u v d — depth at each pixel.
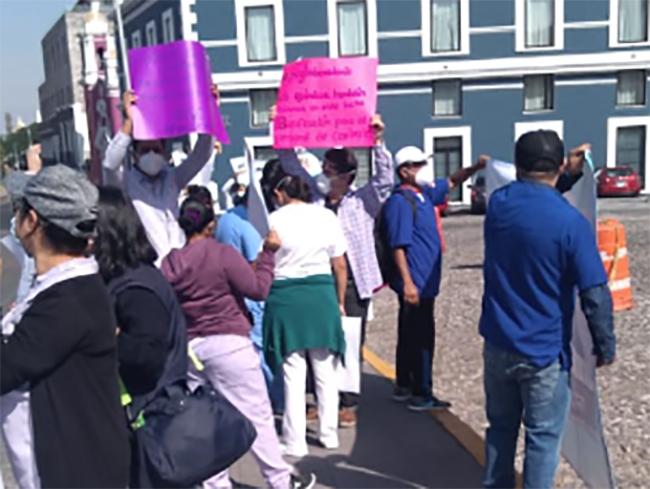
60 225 2.32
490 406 3.59
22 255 3.46
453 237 16.98
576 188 3.61
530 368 3.32
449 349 7.05
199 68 3.88
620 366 6.21
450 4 24.97
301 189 4.46
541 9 24.91
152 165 4.10
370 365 6.63
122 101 3.92
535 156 3.33
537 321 3.29
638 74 24.97
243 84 24.89
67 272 2.33
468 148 25.52
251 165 4.49
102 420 2.36
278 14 24.91
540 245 3.22
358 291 5.00
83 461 2.34
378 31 25.09
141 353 2.63
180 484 2.76
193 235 3.72
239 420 2.93
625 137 25.16
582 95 25.09
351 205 5.01
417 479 4.25
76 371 2.32
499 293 3.39
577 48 24.88
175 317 2.84
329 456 4.57
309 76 4.71
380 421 5.15
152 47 3.88
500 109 25.41
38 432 2.33
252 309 5.01
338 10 24.97
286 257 4.38
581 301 3.23
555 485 4.14
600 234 8.24
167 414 2.77
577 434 3.71
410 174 5.04
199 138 4.19
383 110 25.56
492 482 3.62
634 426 4.93
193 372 3.55
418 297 5.05
